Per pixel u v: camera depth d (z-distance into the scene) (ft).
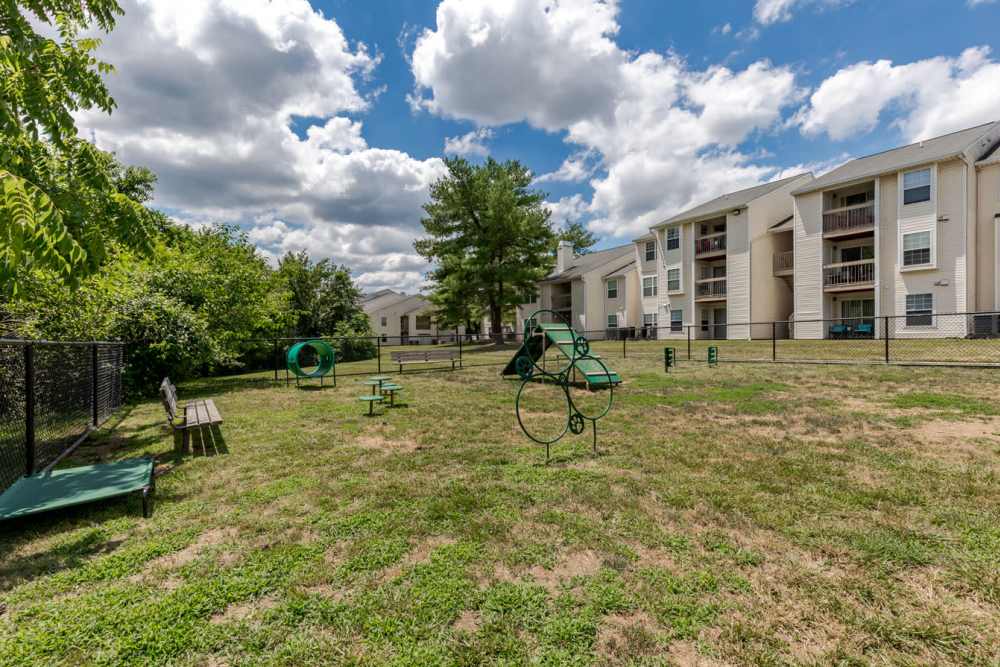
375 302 173.06
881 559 8.29
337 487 12.66
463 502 11.31
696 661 5.88
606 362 50.08
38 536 9.81
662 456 15.06
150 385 32.09
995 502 10.64
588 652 6.07
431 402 27.48
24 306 21.88
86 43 14.38
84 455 16.74
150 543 9.44
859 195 70.95
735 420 20.45
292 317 60.59
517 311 135.13
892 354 46.16
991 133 61.62
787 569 8.04
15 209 7.00
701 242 92.02
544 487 12.34
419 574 8.09
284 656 6.12
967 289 58.13
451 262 100.32
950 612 6.77
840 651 6.00
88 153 12.99
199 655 6.16
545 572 8.12
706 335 93.40
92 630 6.66
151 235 14.78
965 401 22.65
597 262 119.85
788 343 65.72
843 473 12.98
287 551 8.99
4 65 11.55
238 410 25.68
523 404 26.22
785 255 81.66
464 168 95.86
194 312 38.63
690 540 9.16
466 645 6.23
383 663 5.94
